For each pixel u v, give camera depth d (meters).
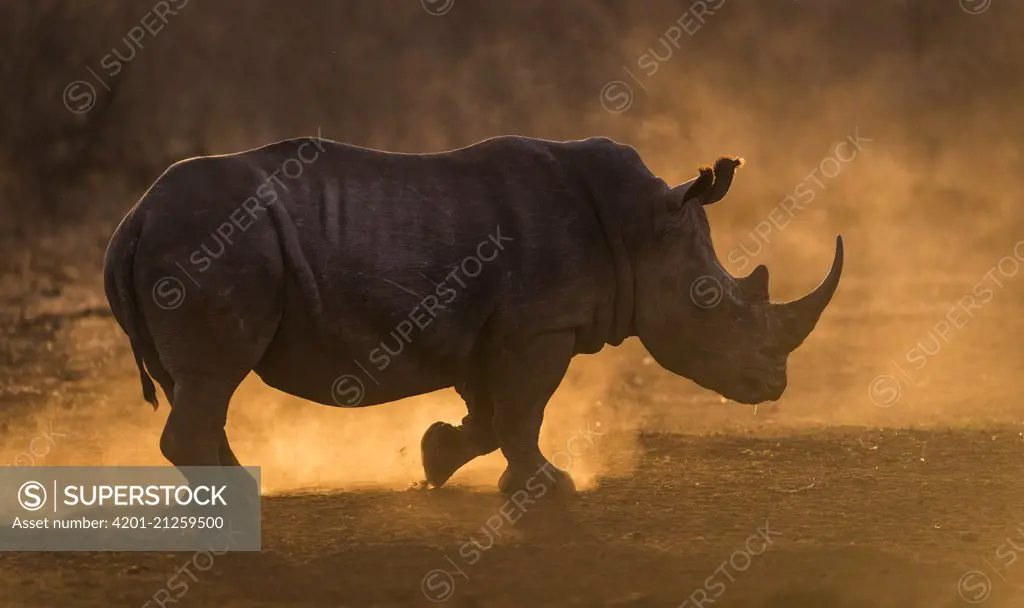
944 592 31.08
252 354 37.44
